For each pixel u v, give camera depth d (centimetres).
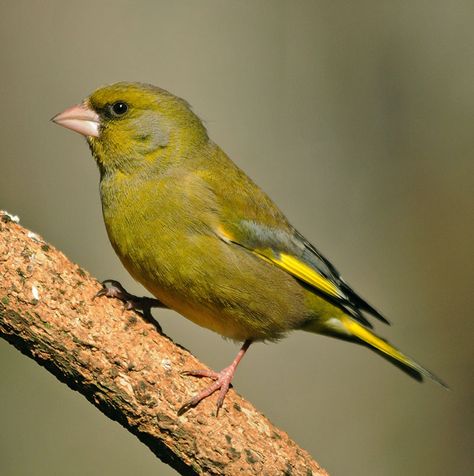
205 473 755
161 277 858
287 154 1499
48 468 1199
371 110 1546
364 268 1476
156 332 769
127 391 740
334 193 1504
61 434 1221
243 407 775
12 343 729
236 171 937
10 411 1208
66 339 728
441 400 1414
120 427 1250
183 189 873
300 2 1562
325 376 1408
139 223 859
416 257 1494
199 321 895
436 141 1546
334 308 972
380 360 1425
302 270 939
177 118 909
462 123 1556
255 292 898
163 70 1491
